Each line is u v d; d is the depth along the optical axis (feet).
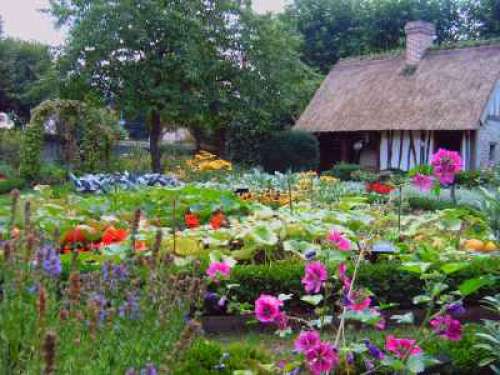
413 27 85.51
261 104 77.46
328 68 119.34
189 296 9.71
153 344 8.63
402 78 84.69
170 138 130.93
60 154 61.36
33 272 9.14
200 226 24.71
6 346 8.06
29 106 113.09
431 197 43.04
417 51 85.30
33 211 24.54
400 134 80.53
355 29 119.03
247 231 20.51
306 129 87.40
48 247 9.05
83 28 70.33
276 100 78.48
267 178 41.78
